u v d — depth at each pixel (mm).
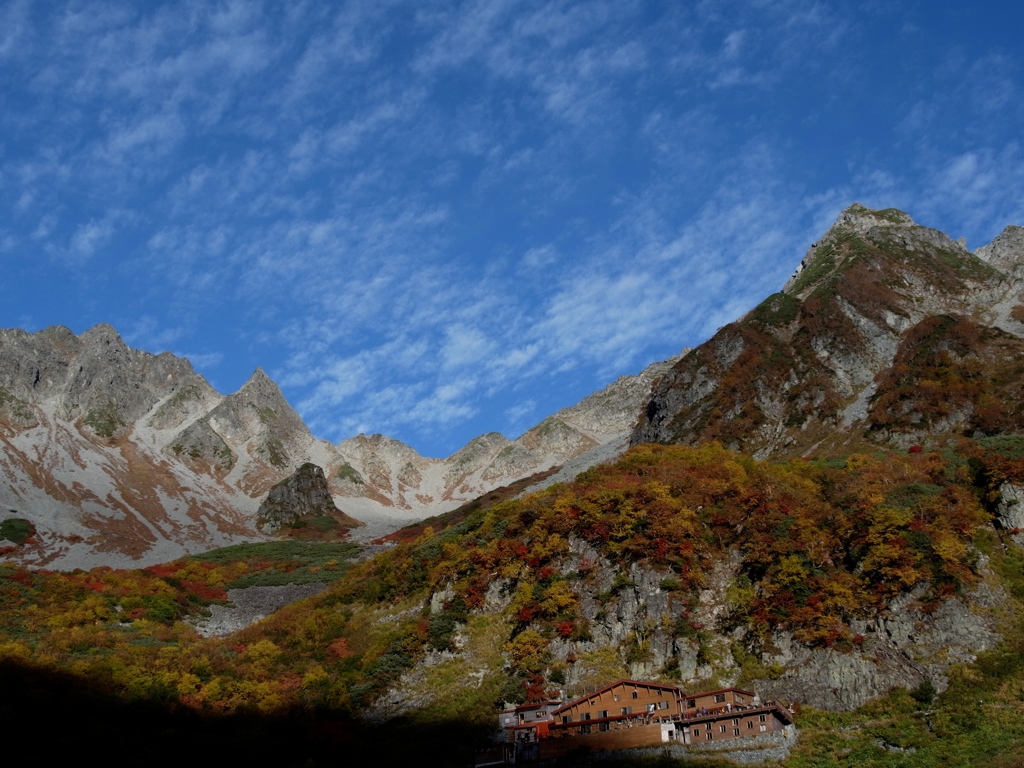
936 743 76812
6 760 82875
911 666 86750
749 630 95062
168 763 85750
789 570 98250
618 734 81938
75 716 92188
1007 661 84438
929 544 96812
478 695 96250
